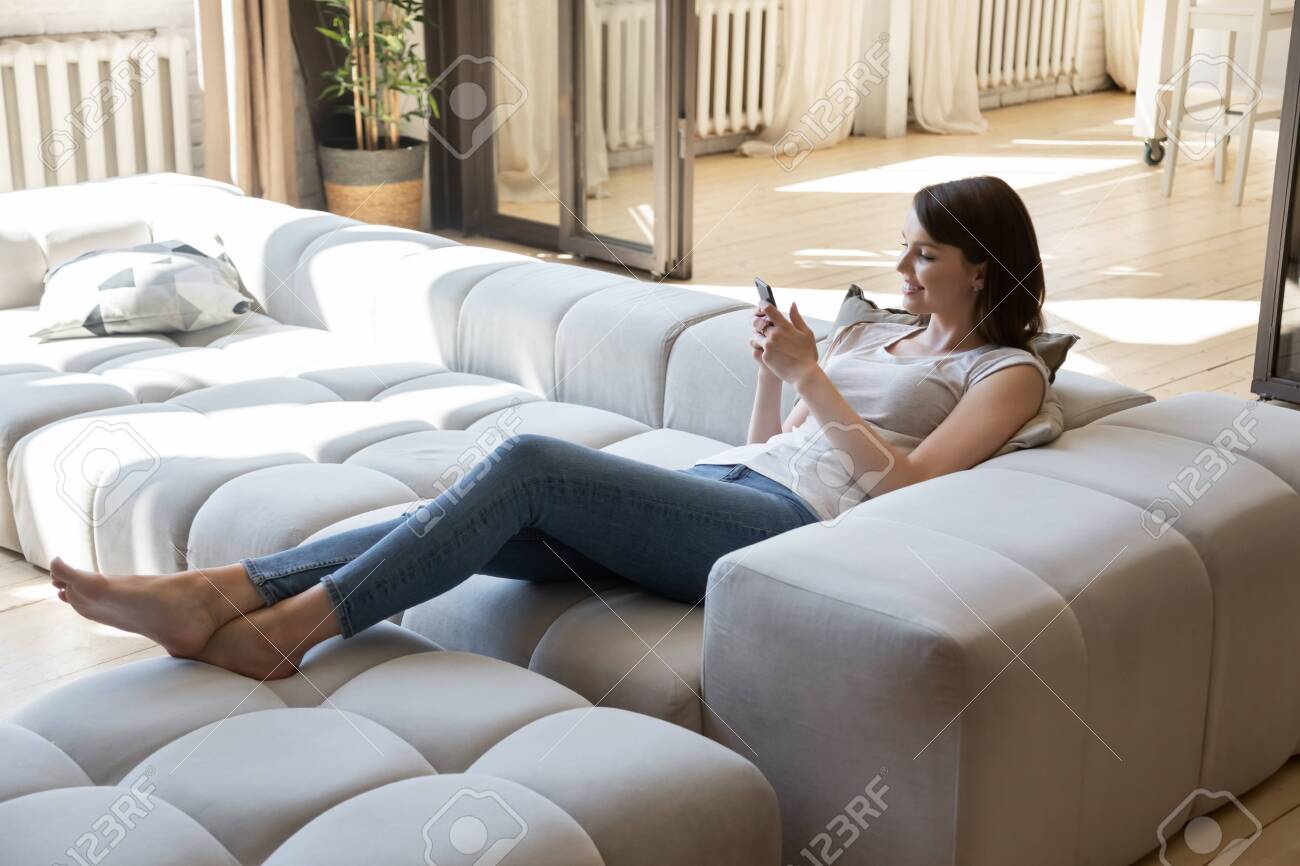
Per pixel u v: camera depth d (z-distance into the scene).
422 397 2.44
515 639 1.70
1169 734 1.61
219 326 2.94
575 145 4.79
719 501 1.69
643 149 4.53
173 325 2.84
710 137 6.68
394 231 3.03
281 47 4.79
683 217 4.51
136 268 2.83
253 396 2.44
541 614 1.70
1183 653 1.59
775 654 1.47
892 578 1.42
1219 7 5.41
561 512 1.61
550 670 1.65
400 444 2.22
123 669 1.54
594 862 1.21
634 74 4.52
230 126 4.73
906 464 1.71
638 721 1.42
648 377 2.36
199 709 1.43
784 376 1.74
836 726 1.43
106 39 4.48
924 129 7.28
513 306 2.58
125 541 2.16
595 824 1.25
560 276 2.65
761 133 6.82
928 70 7.18
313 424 2.29
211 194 3.32
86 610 1.53
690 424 2.31
